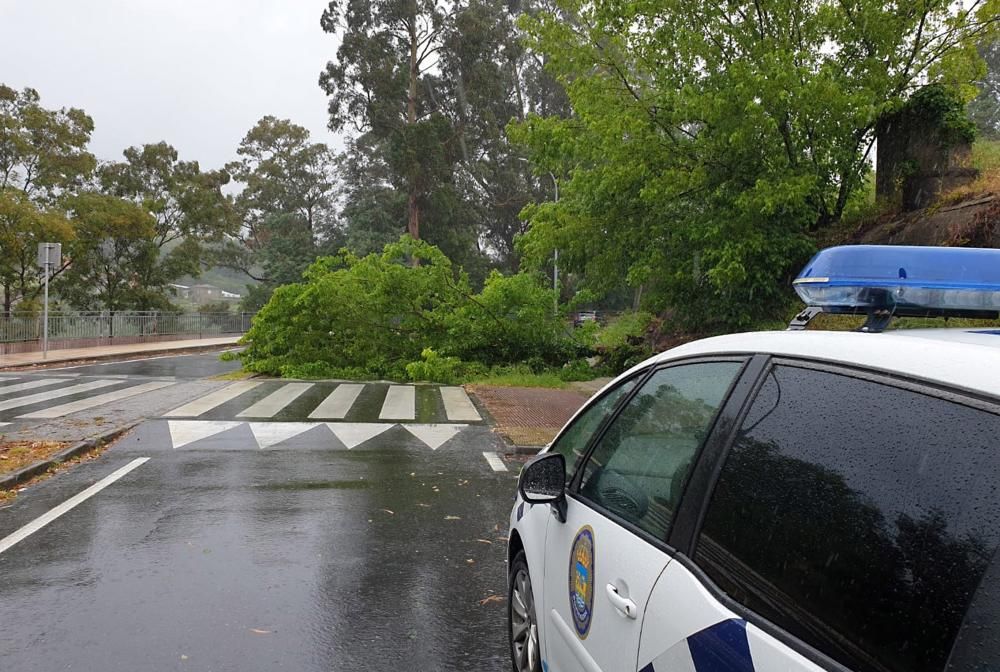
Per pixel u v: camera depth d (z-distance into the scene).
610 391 3.14
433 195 47.56
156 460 8.80
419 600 4.82
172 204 44.50
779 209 12.53
